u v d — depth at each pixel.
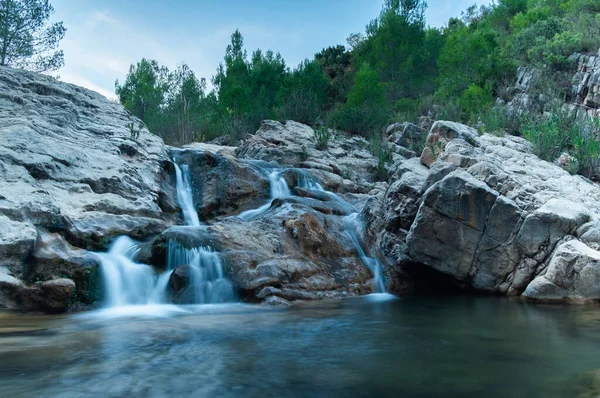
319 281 8.45
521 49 22.33
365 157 17.11
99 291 7.11
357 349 4.61
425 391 3.38
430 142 12.05
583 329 5.57
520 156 10.91
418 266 9.62
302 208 10.11
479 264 8.67
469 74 22.86
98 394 3.24
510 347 4.70
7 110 11.30
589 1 23.55
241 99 24.41
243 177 12.39
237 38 34.25
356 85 22.44
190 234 8.05
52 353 4.30
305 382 3.57
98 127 12.48
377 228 10.54
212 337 5.06
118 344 4.68
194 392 3.31
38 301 6.46
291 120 20.36
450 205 8.73
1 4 21.23
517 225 8.36
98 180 9.68
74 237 7.83
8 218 7.04
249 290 7.52
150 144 12.95
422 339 5.06
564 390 3.39
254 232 8.80
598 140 12.61
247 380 3.60
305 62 28.48
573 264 7.54
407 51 27.03
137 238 8.77
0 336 4.99
